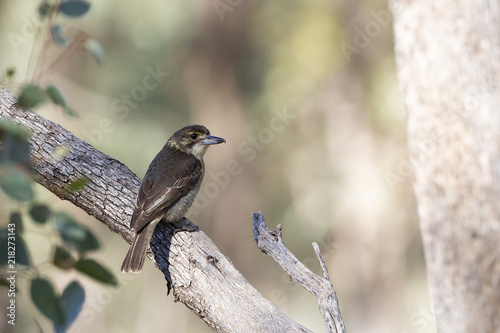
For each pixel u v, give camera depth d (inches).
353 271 676.7
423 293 673.0
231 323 238.4
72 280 132.6
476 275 271.1
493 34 271.6
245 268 728.3
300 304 694.5
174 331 747.4
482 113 270.7
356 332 674.8
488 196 269.4
